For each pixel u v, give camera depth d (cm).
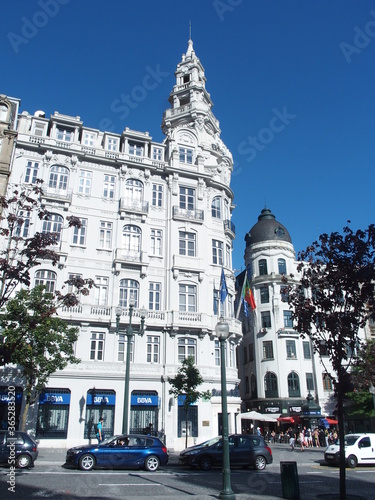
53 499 1090
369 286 1309
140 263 3347
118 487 1339
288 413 4394
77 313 3055
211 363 3334
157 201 3656
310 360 4694
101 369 3009
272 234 5216
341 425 1205
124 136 3741
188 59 4791
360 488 1395
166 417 3048
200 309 3419
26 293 2320
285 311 4828
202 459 1911
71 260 3212
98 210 3419
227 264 3834
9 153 3225
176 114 4394
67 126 3575
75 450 1773
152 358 3188
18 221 1381
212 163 4188
